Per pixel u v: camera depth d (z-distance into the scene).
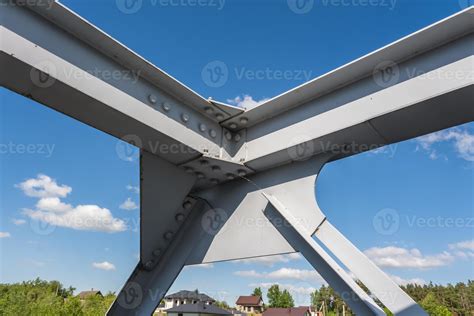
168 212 5.68
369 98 4.14
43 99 3.83
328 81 4.42
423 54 3.78
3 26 3.23
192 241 5.95
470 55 3.42
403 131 4.18
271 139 5.11
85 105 3.92
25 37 3.35
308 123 4.72
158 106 4.52
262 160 5.22
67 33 3.70
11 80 3.53
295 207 4.92
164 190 5.45
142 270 5.84
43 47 3.47
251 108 5.12
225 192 5.92
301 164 5.08
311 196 4.81
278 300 87.38
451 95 3.48
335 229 4.41
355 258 3.99
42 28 3.50
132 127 4.36
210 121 5.30
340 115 4.39
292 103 4.93
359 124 4.16
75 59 3.71
